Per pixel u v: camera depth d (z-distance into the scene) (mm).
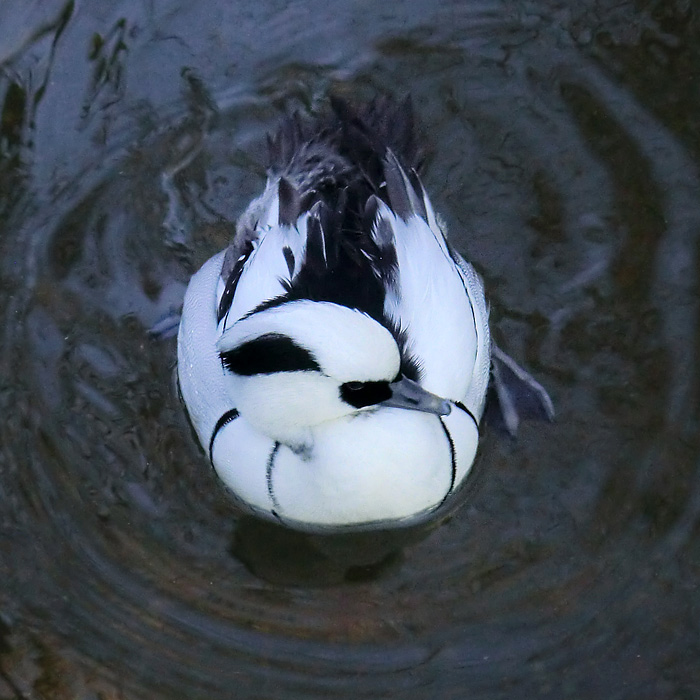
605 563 9375
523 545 9609
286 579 9508
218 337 9414
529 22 12852
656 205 11547
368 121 10398
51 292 11297
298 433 8727
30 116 12391
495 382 10664
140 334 11086
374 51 12812
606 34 12688
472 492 9992
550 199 11758
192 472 10172
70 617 9148
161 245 11664
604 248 11383
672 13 12656
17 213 11758
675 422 10102
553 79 12492
